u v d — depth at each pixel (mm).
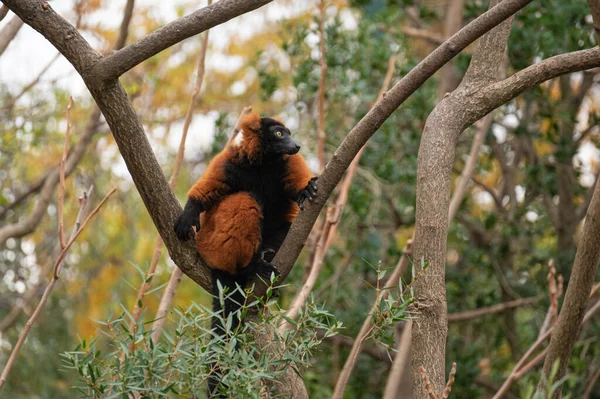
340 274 12430
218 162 7797
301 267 12289
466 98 6086
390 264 12898
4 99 14305
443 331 5477
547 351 6535
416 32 13234
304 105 12664
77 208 16453
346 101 12766
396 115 12750
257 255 6895
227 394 5203
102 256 16750
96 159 15453
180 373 5281
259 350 5836
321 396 11297
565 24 11297
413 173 12227
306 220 6332
